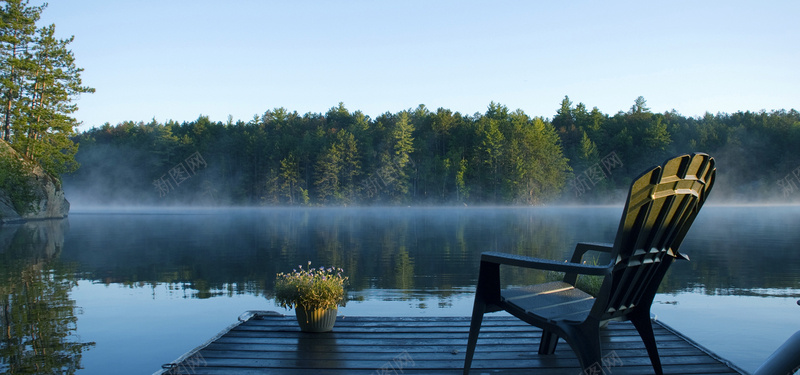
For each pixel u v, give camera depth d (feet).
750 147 206.18
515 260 8.15
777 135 207.92
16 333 16.99
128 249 45.57
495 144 193.16
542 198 190.70
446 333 12.51
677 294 23.56
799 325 17.88
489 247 46.57
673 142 209.77
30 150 108.37
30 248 46.39
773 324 18.04
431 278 28.96
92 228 76.69
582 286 13.89
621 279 7.81
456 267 33.47
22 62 102.12
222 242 52.60
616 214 133.69
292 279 13.00
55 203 112.37
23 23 104.37
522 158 191.11
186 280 28.50
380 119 249.14
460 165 200.44
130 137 244.01
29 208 101.91
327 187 191.42
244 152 216.13
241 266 34.30
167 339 16.30
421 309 20.68
